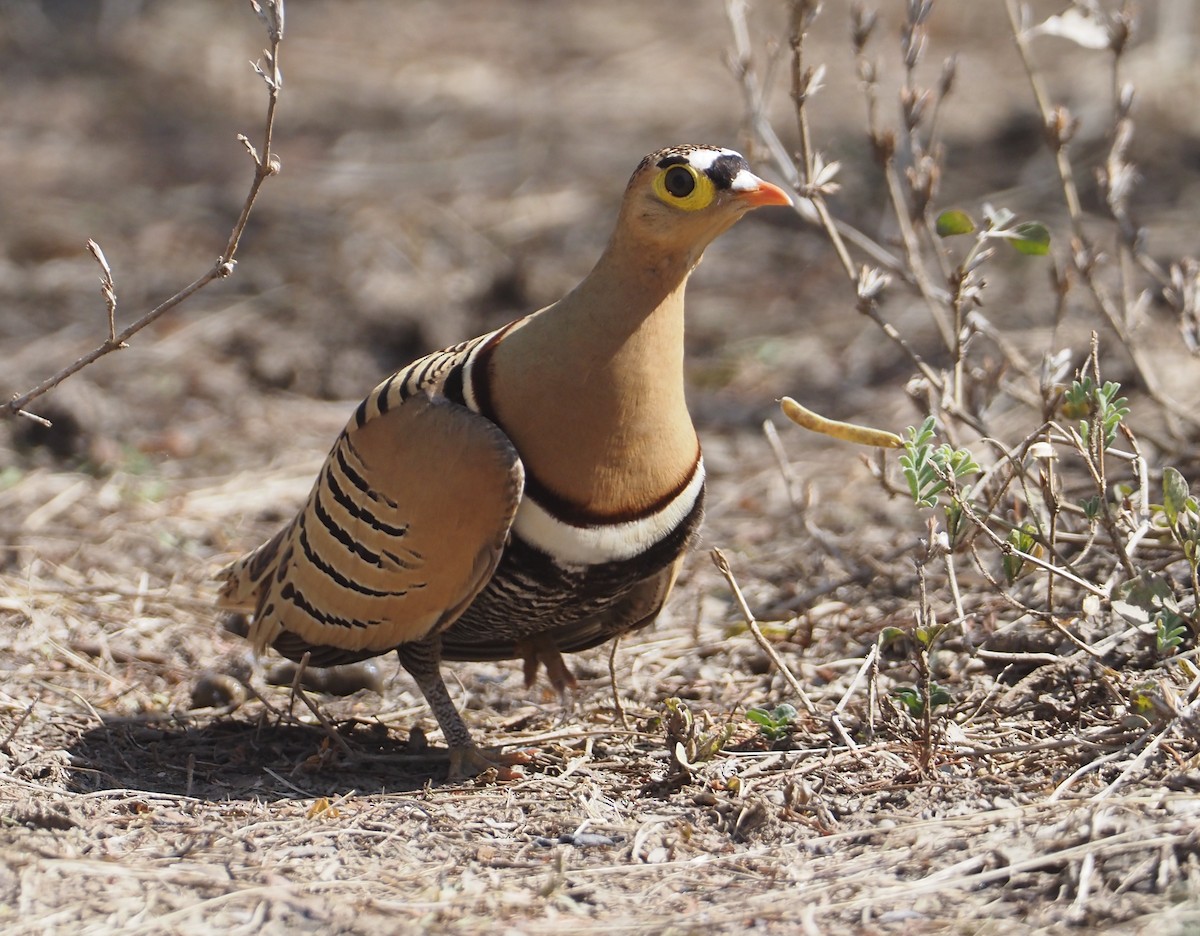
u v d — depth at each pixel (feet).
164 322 58.18
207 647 36.19
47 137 79.77
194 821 25.88
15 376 52.70
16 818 24.85
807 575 39.29
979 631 32.76
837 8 99.25
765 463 47.83
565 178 73.72
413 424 27.12
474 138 80.33
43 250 65.05
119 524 43.14
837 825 25.04
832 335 56.95
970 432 41.98
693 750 27.94
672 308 26.81
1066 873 21.91
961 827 24.02
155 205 70.64
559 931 21.62
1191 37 82.53
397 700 34.22
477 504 26.45
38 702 32.07
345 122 83.15
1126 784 24.54
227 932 21.57
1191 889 21.06
